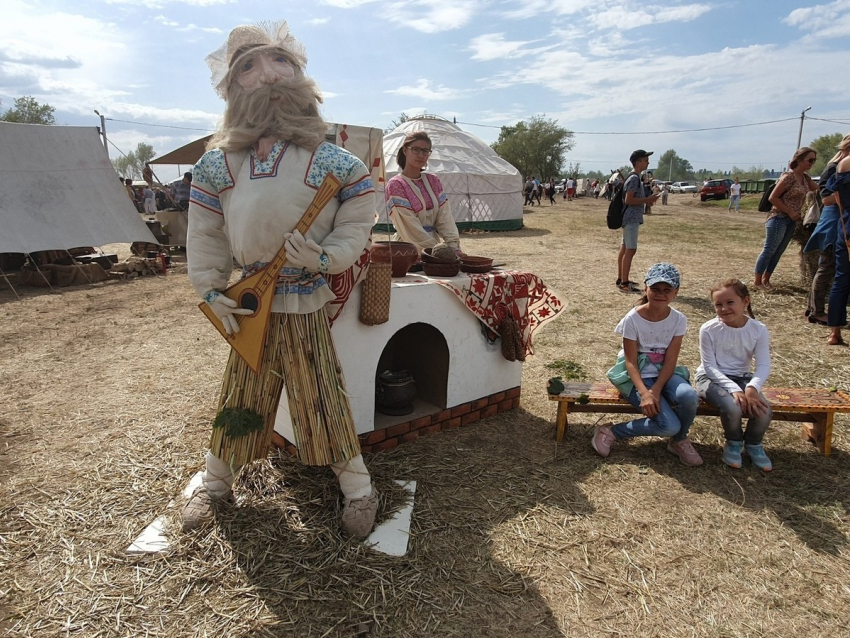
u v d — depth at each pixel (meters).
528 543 2.66
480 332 3.81
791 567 2.53
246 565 2.43
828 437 3.47
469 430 3.80
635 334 3.45
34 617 2.18
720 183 37.75
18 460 3.38
